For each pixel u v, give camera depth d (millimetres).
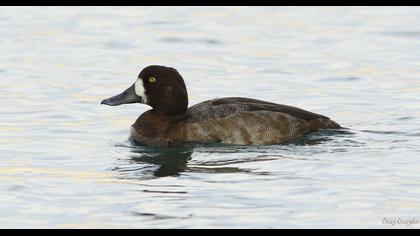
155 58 21281
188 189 11734
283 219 10578
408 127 15070
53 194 11633
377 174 12227
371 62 20719
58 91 18203
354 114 16266
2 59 21000
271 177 12188
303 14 26594
